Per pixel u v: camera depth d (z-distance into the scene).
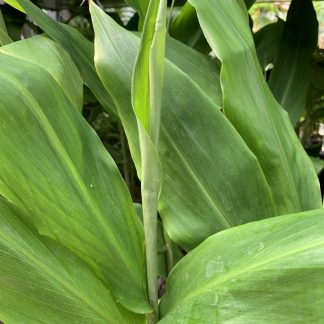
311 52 0.59
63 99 0.28
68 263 0.26
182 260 0.29
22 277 0.23
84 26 0.91
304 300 0.19
